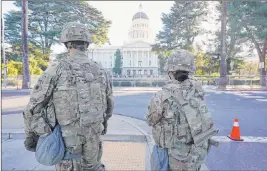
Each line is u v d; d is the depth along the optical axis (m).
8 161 3.03
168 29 23.77
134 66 51.38
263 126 4.59
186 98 1.69
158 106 1.70
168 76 1.85
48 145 1.75
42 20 9.26
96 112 1.89
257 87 8.22
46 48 10.05
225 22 12.09
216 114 5.64
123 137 4.19
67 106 1.78
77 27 1.96
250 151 3.39
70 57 1.92
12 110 6.71
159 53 25.95
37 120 1.77
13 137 4.18
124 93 12.31
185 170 1.68
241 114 5.40
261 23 8.85
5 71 10.62
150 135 4.19
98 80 1.96
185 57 1.77
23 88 10.40
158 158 1.75
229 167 2.83
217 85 11.54
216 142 1.82
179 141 1.68
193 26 20.92
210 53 19.34
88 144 1.90
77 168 1.87
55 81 1.78
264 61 8.94
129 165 2.89
